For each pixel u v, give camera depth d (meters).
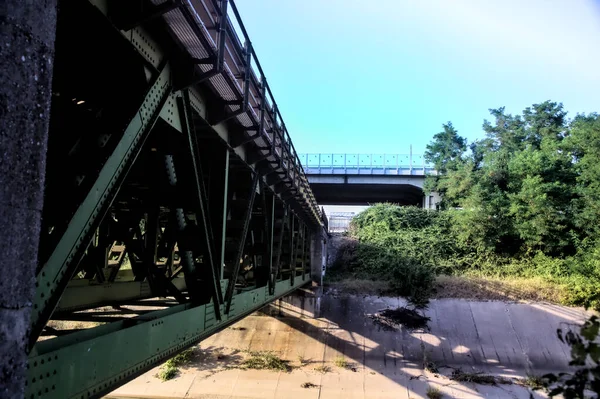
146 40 5.72
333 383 21.64
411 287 29.48
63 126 5.41
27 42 2.87
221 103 8.54
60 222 4.33
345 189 50.25
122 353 5.62
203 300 8.76
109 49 5.37
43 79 3.04
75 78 5.69
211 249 8.31
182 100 6.93
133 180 8.36
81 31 4.97
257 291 13.02
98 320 8.77
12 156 2.77
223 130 9.41
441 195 44.59
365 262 36.66
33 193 2.97
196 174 7.45
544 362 23.80
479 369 23.28
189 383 21.45
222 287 9.35
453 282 30.78
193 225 7.97
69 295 9.66
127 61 5.66
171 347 7.07
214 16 6.97
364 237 39.91
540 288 29.52
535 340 25.12
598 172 32.47
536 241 34.31
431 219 40.59
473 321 26.70
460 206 41.59
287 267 20.84
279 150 13.96
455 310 27.56
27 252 2.92
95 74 5.69
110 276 12.48
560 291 28.94
